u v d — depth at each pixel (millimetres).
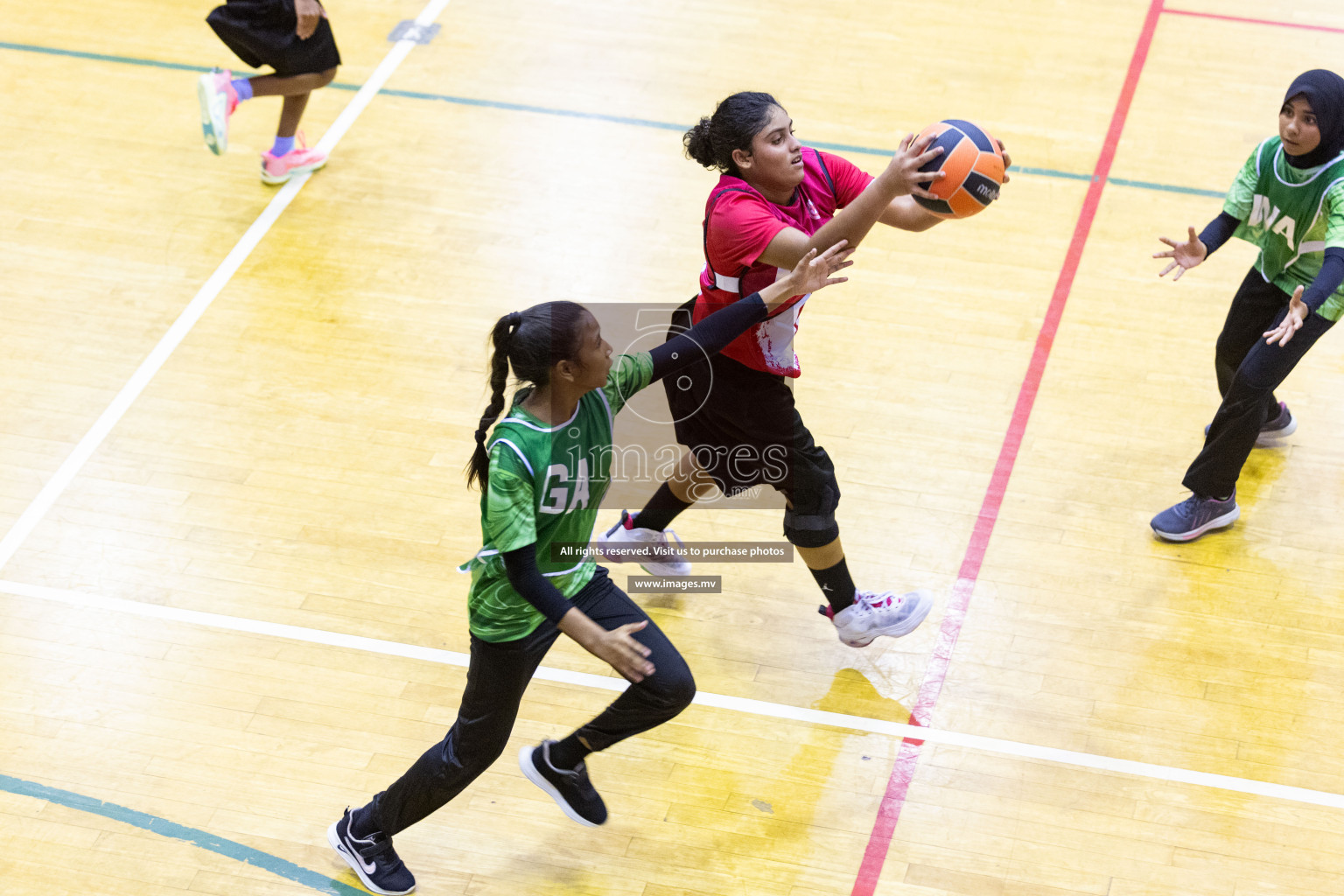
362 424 7324
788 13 11055
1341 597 6359
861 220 4633
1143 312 8055
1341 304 5945
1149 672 6031
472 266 8453
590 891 5184
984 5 11148
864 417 7367
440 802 4887
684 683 4695
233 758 5648
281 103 10086
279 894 5141
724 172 5094
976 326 7973
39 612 6258
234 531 6699
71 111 9836
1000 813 5457
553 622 4195
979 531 6719
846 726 5824
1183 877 5207
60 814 5402
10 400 7422
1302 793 5508
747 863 5281
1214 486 6477
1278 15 10922
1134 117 9711
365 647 6145
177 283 8305
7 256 8477
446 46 10664
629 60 10477
